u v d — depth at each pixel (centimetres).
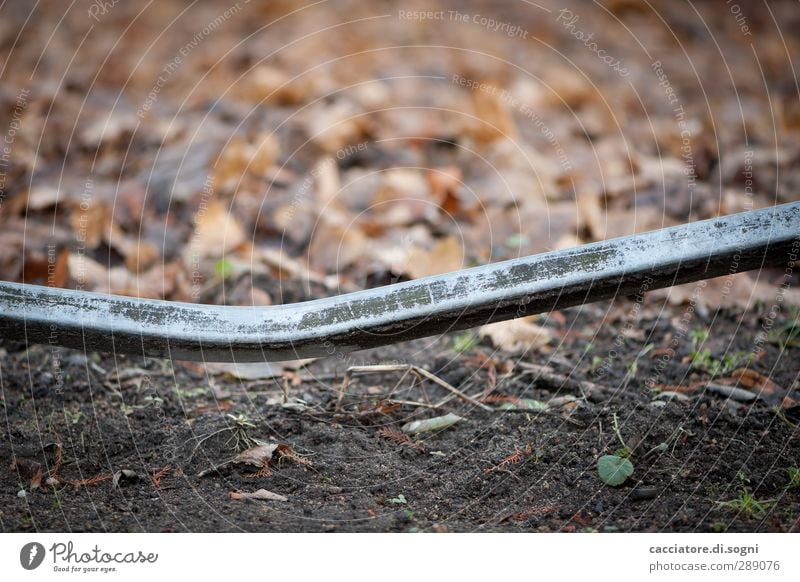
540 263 107
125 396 124
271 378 129
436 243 159
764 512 105
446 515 107
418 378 128
